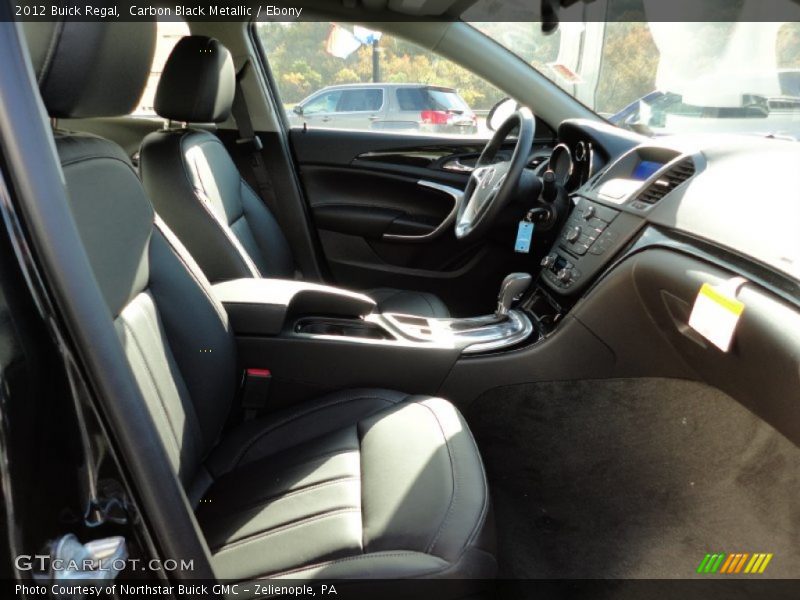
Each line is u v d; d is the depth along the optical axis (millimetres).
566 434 1391
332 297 1487
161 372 1024
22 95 465
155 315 1070
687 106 1815
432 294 2174
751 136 1409
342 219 2385
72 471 521
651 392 1288
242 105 2191
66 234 483
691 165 1326
